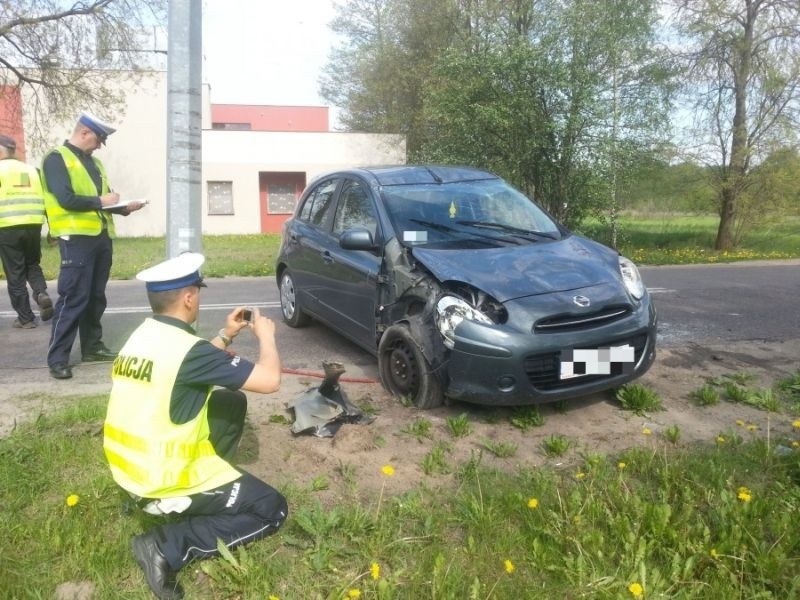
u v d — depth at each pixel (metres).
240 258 15.91
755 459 3.97
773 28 18.78
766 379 5.61
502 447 4.14
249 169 27.94
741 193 19.28
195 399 2.96
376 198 5.71
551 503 3.42
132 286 11.22
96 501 3.42
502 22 18.05
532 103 16.64
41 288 7.77
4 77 21.34
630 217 22.47
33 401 5.05
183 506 2.91
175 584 2.83
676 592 2.79
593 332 4.48
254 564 2.90
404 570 2.92
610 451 4.19
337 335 7.16
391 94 31.44
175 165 4.34
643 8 16.67
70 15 20.58
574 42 16.48
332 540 3.12
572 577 2.86
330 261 6.14
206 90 29.16
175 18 4.26
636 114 17.20
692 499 3.40
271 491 3.12
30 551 3.06
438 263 4.80
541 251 5.12
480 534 3.20
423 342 4.67
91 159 5.52
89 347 6.07
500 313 4.43
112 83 24.56
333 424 4.44
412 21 29.59
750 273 12.89
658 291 10.25
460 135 17.86
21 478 3.65
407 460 4.05
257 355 6.47
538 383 4.42
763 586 2.82
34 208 7.39
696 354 6.35
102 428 4.30
